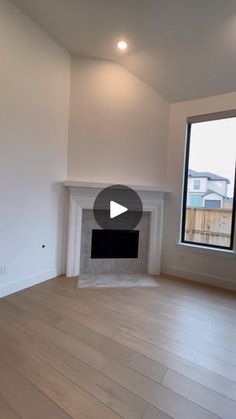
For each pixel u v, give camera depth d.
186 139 3.79
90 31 3.07
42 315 2.50
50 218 3.44
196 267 3.72
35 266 3.29
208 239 3.74
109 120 3.73
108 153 3.75
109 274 3.85
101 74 3.67
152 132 3.87
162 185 3.92
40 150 3.21
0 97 2.69
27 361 1.82
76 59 3.56
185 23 2.77
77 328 2.29
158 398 1.54
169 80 3.60
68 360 1.85
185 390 1.61
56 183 3.47
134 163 3.84
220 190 3.61
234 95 3.33
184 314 2.66
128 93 3.77
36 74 3.08
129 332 2.27
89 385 1.62
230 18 2.58
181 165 3.80
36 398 1.51
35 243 3.25
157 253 3.94
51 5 2.70
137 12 2.69
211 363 1.89
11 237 2.94
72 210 3.59
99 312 2.62
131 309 2.73
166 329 2.35
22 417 1.38
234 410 1.48
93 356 1.91
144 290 3.29
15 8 2.76
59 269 3.67
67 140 3.59
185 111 3.73
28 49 2.95
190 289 3.38
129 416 1.41
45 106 3.23
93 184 3.51
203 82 3.40
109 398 1.52
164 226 3.97
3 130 2.75
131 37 3.12
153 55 3.35
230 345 2.13
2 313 2.51
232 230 3.49
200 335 2.27
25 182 3.05
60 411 1.42
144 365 1.83
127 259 3.98
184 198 3.87
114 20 2.85
